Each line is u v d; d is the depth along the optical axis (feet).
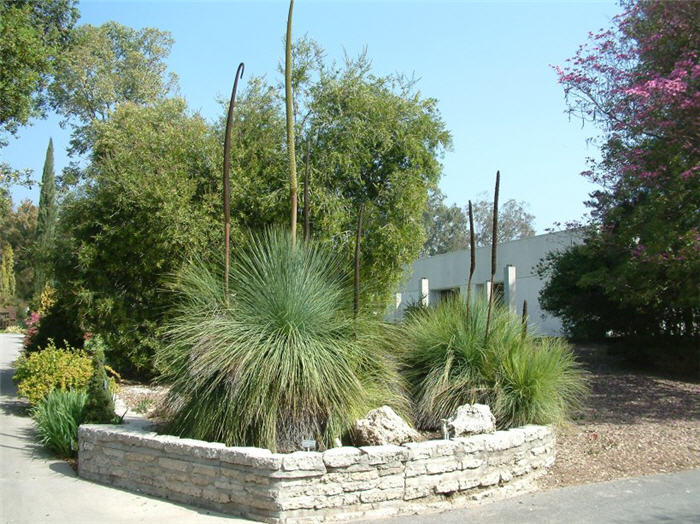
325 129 39.34
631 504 17.12
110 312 37.76
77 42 48.75
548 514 16.34
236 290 20.33
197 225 35.32
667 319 45.91
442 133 41.88
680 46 35.45
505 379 22.33
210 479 16.53
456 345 23.41
